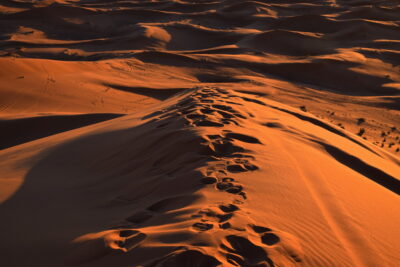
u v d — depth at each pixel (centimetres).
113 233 403
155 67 4622
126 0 14150
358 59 5269
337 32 7425
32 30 8488
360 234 427
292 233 379
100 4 12938
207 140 703
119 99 3005
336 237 404
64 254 405
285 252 330
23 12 9162
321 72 4744
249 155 650
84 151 889
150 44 7162
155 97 3266
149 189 594
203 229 362
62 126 1998
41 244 450
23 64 3359
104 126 1208
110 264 346
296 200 484
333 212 477
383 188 724
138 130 923
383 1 11450
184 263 301
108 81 3434
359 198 571
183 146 705
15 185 706
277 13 10306
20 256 428
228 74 4541
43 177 758
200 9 11581
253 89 3656
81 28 9006
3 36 7862
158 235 369
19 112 2500
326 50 6438
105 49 6844
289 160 660
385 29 7594
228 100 1161
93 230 468
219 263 295
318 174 629
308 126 1068
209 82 4244
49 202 614
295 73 4794
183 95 1714
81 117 2053
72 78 3328
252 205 443
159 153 724
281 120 1005
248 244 333
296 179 569
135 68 4431
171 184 573
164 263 302
